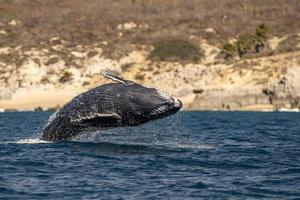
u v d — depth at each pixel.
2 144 133.75
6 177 98.06
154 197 86.25
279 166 111.19
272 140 164.50
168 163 111.19
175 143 148.25
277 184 94.88
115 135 172.50
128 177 98.94
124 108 115.31
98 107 117.50
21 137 164.12
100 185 93.00
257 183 95.44
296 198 86.31
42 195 86.69
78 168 105.56
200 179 98.06
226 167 109.31
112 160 113.06
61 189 90.25
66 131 127.31
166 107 113.56
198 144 147.12
